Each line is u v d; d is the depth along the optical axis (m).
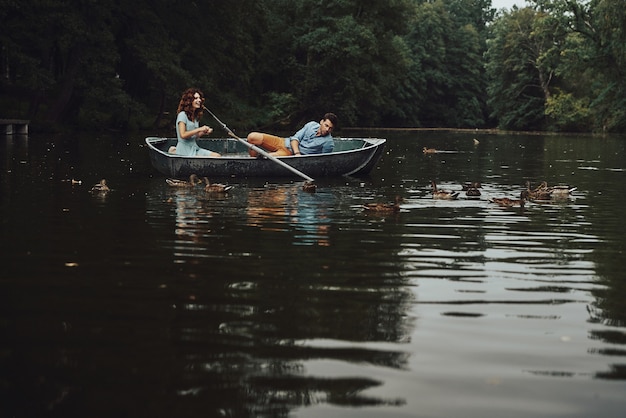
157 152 11.68
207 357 3.25
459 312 4.00
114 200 8.58
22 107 34.00
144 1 33.19
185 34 35.75
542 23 47.00
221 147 14.86
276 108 46.03
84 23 29.00
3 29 28.16
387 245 5.96
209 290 4.40
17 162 13.80
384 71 52.84
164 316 3.85
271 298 4.23
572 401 2.82
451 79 80.31
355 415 2.69
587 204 8.95
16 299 4.14
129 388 2.91
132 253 5.46
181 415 2.68
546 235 6.58
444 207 8.48
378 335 3.57
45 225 6.67
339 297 4.28
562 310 4.07
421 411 2.72
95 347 3.36
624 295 4.42
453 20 93.12
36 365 3.14
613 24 40.12
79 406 2.75
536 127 66.62
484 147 26.48
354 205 8.52
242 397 2.83
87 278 4.65
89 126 32.34
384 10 51.56
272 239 6.14
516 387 2.95
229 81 47.28
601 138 40.38
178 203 8.40
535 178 13.02
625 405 2.78
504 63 67.19
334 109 49.88
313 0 48.72
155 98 41.00
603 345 3.47
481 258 5.49
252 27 44.59
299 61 51.72
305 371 3.10
